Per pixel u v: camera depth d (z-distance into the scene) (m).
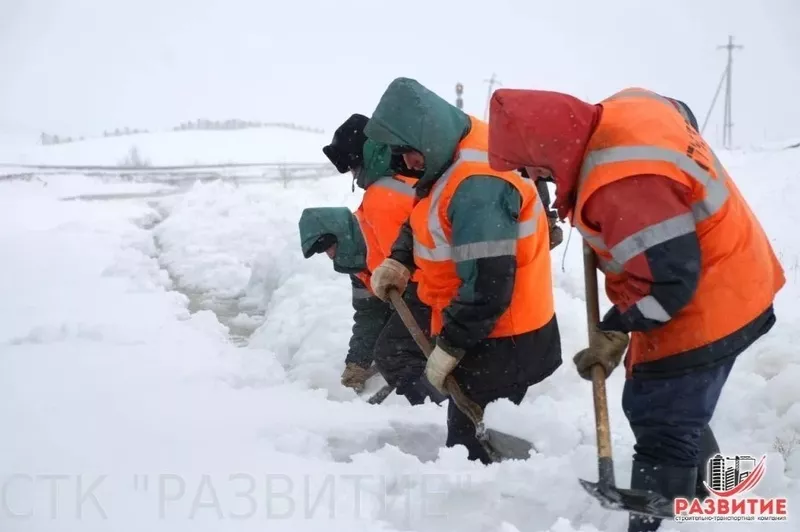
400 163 3.86
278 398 4.14
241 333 6.49
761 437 3.70
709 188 2.67
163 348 5.00
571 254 7.95
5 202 14.92
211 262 8.78
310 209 5.08
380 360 4.71
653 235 2.56
